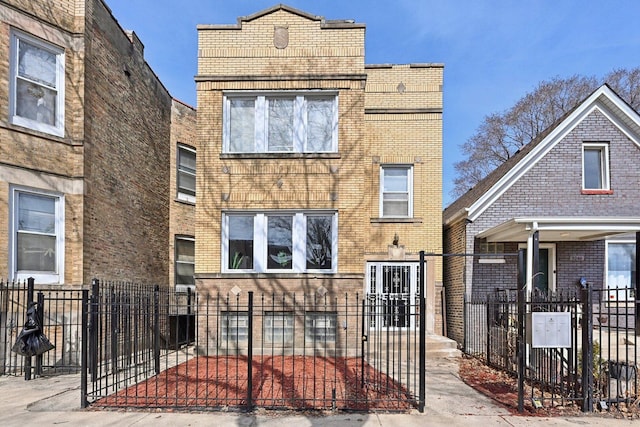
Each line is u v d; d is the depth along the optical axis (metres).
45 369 8.34
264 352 9.58
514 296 10.05
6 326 8.00
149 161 12.38
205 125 10.05
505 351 8.10
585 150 11.87
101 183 9.89
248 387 5.55
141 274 11.80
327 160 9.97
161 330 11.66
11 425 5.12
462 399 6.19
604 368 6.15
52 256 8.91
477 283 11.19
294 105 10.21
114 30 10.58
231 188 9.95
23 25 8.59
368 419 5.30
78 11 9.39
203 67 10.11
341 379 7.18
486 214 11.42
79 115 9.27
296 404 5.73
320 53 10.09
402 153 12.16
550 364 6.02
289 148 10.20
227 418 5.31
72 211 9.12
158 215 12.88
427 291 11.77
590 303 5.65
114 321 6.46
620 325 11.13
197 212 9.92
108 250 10.13
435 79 12.32
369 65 12.39
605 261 11.41
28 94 8.73
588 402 5.59
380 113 12.22
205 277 9.73
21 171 8.46
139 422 5.20
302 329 9.65
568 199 11.47
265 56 10.10
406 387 6.84
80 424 5.15
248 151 10.18
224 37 10.15
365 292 11.57
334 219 10.02
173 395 6.23
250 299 5.70
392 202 12.31
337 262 9.82
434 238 11.95
